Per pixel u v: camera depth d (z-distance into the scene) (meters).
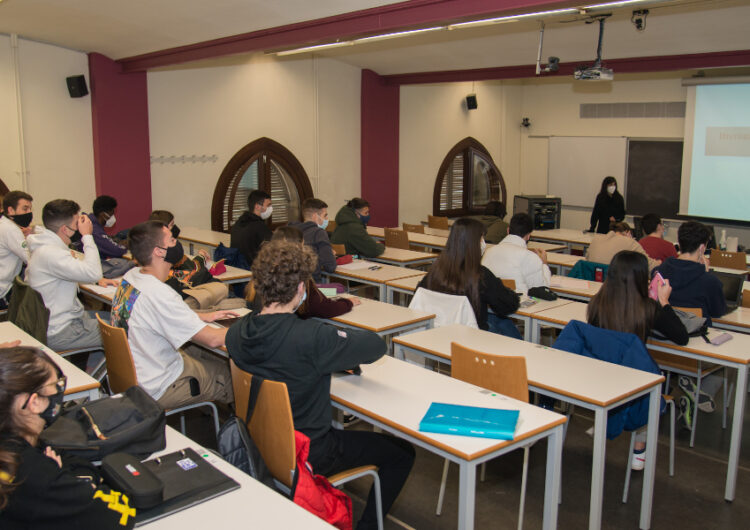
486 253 4.13
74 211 3.39
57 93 6.35
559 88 10.76
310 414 2.06
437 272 3.44
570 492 2.91
